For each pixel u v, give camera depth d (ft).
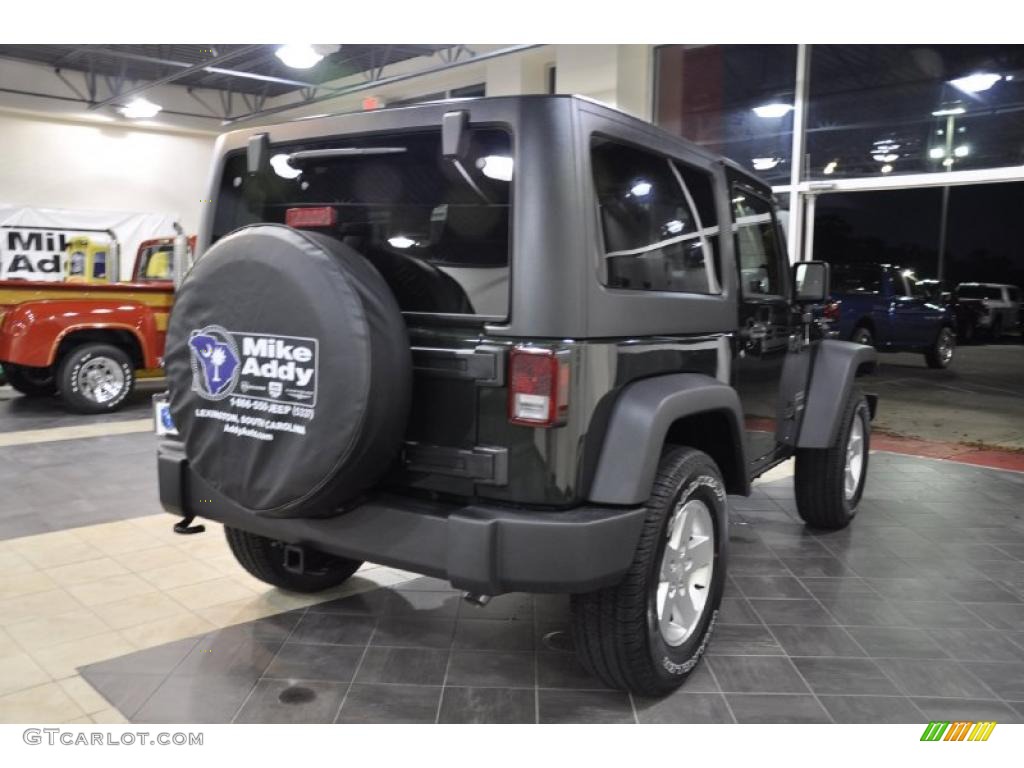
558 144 7.30
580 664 9.30
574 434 7.41
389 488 8.21
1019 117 25.63
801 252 29.53
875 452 23.36
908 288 42.70
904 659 9.87
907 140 27.63
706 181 9.99
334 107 46.09
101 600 11.27
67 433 23.88
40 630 10.28
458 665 9.46
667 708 8.61
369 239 8.38
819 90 28.89
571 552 7.24
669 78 32.58
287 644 9.94
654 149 8.68
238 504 8.02
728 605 11.49
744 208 11.26
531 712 8.46
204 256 8.14
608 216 7.90
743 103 30.53
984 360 49.98
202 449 8.20
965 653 10.06
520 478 7.47
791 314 12.81
